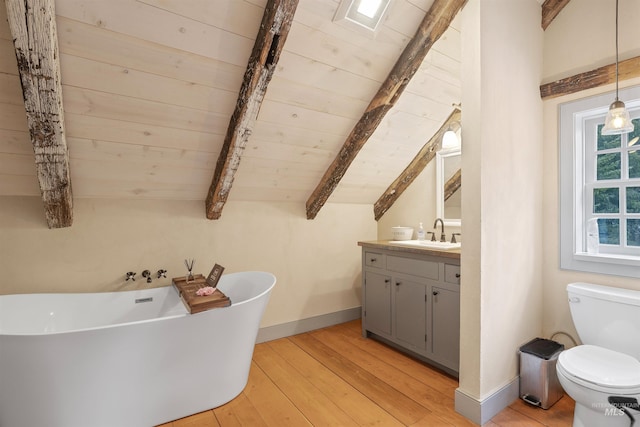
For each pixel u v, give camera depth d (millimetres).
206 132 2078
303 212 3156
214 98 1894
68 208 2020
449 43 2148
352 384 2158
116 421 1643
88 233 2238
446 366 2248
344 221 3449
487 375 1747
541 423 1705
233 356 1958
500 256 1813
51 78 1384
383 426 1725
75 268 2205
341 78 2090
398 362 2479
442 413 1829
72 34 1407
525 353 1907
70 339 1470
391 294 2699
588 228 2066
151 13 1450
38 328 2008
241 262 2826
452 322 2195
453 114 2834
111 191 2248
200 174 2385
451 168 2951
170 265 2518
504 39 1825
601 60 1898
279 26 1581
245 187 2680
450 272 2201
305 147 2504
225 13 1553
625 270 1812
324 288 3312
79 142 1839
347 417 1809
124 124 1844
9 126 1667
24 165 1884
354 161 2857
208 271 2672
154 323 1638
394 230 3150
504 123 1825
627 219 1953
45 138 1586
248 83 1787
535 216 2094
